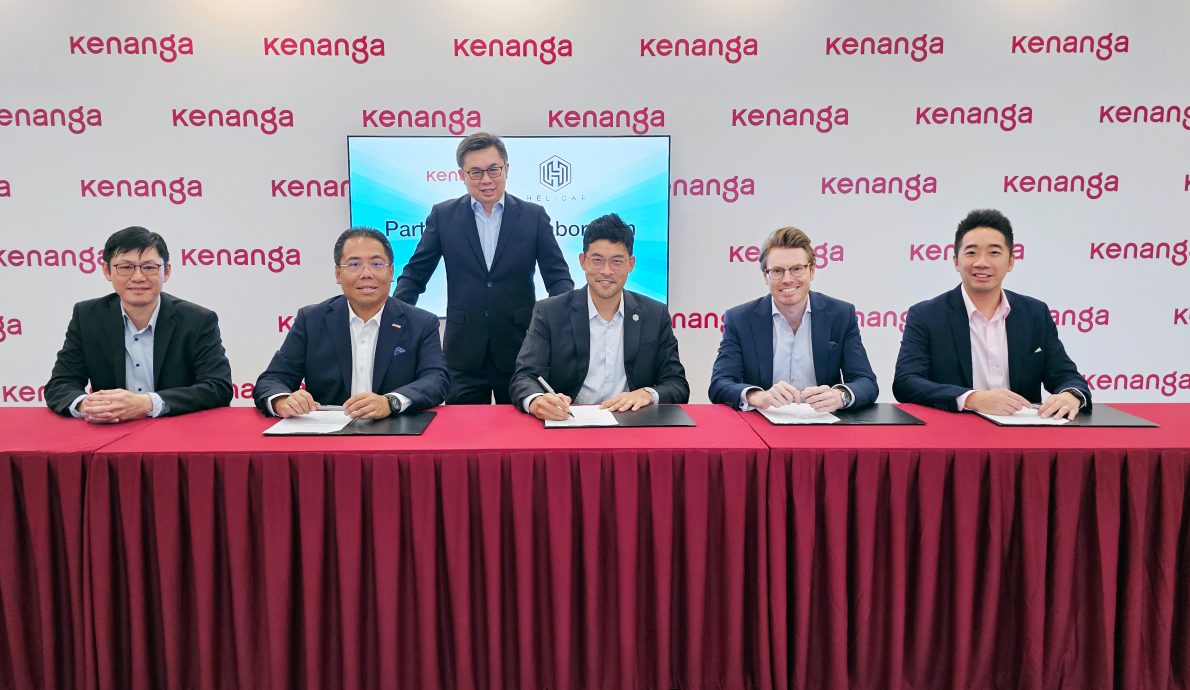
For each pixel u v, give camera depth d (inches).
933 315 81.4
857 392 71.4
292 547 56.5
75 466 55.2
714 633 59.0
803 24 122.8
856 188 127.0
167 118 121.9
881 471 56.1
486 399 113.5
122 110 121.3
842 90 124.4
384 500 55.3
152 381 78.6
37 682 58.4
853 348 81.2
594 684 58.1
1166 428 61.6
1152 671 56.9
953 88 124.2
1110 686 56.4
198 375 77.0
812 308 82.3
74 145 121.7
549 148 124.4
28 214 122.9
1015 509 56.4
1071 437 58.6
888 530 56.6
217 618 57.0
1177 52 122.7
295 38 121.2
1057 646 56.7
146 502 56.1
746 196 127.3
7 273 123.9
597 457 55.8
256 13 120.5
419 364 79.7
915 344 81.3
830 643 57.2
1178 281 129.0
